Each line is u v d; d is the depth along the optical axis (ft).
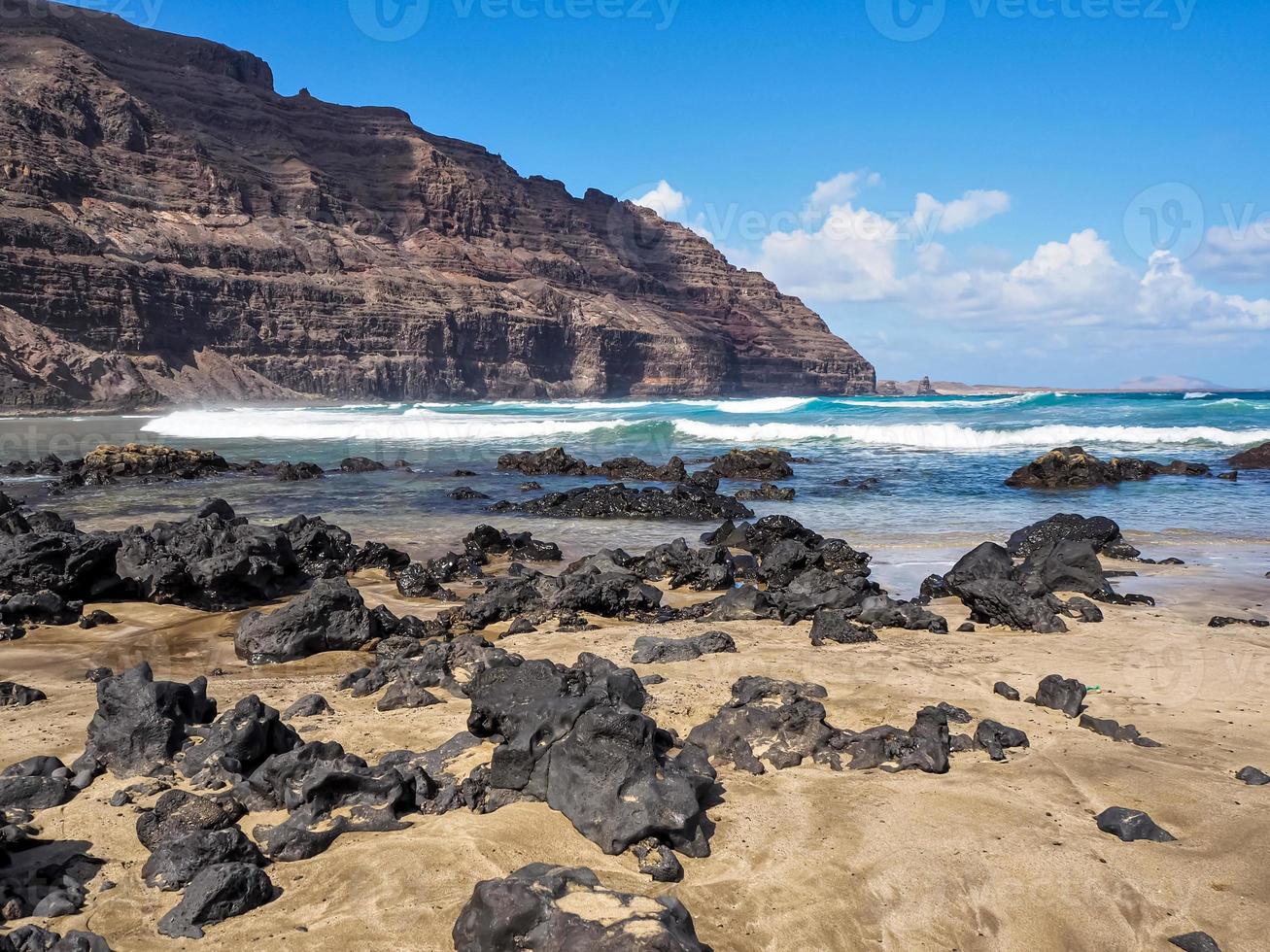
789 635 32.30
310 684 27.14
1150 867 15.03
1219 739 20.81
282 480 89.04
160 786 18.12
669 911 12.35
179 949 12.81
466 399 491.72
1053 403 198.70
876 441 122.11
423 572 42.32
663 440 130.93
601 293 653.71
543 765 17.29
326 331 432.66
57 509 68.80
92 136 414.82
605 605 37.32
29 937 12.55
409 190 595.06
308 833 15.72
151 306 360.69
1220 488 76.64
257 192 472.03
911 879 14.69
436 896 13.98
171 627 35.04
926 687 24.86
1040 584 36.42
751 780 18.60
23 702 24.31
